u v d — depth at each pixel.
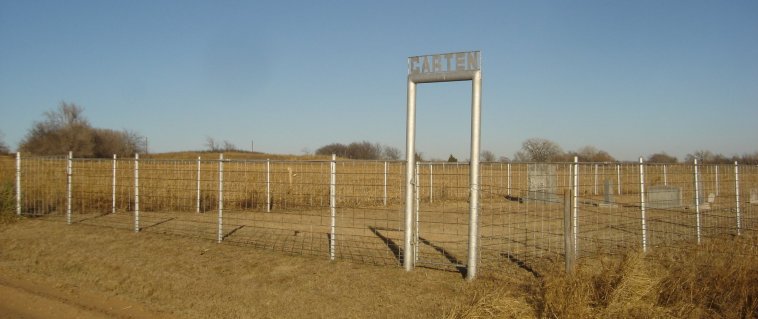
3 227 12.37
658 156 31.73
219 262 8.56
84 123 57.78
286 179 13.73
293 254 8.84
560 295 5.95
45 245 10.40
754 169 12.16
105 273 8.43
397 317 6.07
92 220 12.75
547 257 8.34
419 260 7.93
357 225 12.34
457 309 6.04
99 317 6.65
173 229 11.45
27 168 14.24
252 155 52.88
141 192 14.43
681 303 6.04
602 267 7.04
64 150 54.69
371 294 6.81
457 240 10.23
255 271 7.99
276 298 6.86
